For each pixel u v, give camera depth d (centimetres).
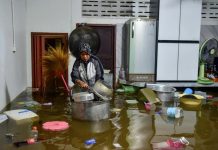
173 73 493
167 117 345
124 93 476
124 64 537
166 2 475
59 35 516
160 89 448
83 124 307
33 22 512
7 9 382
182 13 479
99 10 528
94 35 461
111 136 273
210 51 503
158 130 295
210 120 337
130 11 535
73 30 480
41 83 516
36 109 368
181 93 459
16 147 238
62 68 468
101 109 320
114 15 532
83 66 362
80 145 248
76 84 352
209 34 546
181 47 488
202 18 541
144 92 414
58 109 369
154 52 490
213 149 245
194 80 499
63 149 238
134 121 325
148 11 538
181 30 483
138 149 241
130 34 482
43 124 301
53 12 515
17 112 333
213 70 531
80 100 314
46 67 475
